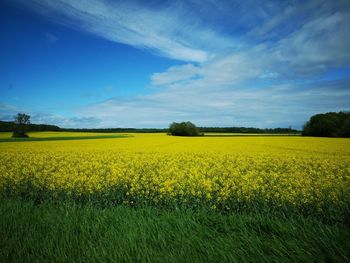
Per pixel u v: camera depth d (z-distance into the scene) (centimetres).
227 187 738
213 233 406
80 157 1587
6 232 409
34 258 342
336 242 342
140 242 367
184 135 7181
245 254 335
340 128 6028
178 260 323
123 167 1126
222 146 2925
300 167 1230
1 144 3316
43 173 1021
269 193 694
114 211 499
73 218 459
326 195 658
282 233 401
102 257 334
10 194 795
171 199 693
